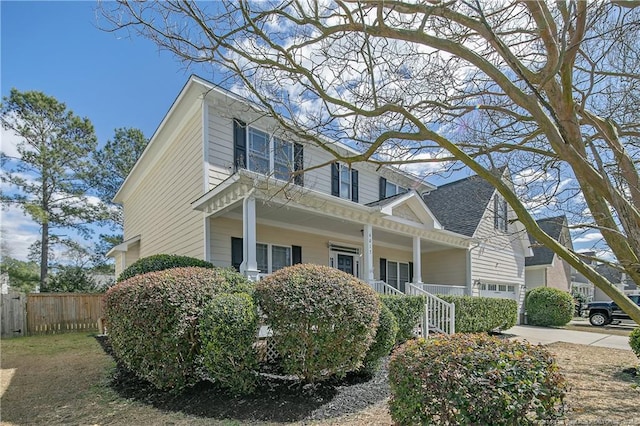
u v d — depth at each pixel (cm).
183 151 1032
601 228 251
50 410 468
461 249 1497
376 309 524
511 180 497
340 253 1259
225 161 927
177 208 1066
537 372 301
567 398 521
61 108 2062
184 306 491
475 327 1090
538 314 1680
